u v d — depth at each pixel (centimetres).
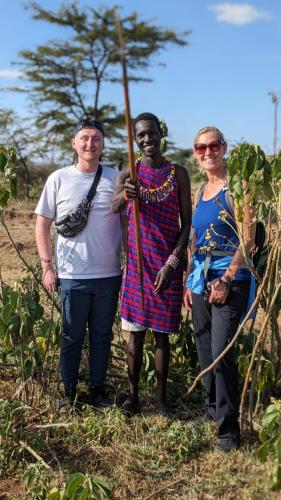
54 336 425
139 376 443
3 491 346
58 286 430
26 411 408
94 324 425
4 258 932
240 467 343
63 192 411
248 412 377
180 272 402
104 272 417
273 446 309
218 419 364
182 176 391
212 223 361
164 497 330
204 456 366
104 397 436
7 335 404
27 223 1352
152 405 437
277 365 397
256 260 371
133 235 397
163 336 410
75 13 3111
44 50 3136
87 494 304
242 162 333
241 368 376
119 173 397
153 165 386
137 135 382
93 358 430
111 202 401
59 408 418
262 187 338
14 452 370
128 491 339
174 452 372
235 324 361
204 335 382
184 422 408
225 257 364
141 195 386
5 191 404
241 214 334
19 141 2986
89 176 412
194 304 381
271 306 343
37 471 338
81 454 374
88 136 403
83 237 411
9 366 460
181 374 458
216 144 359
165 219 390
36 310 402
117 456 370
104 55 3159
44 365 463
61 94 3203
